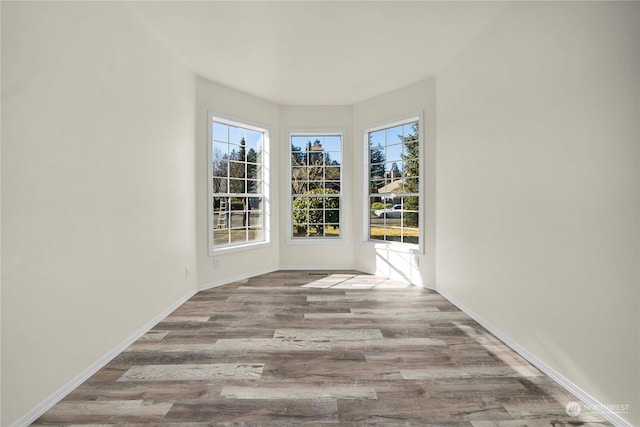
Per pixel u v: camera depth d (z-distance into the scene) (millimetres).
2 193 1607
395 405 1863
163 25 2932
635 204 1594
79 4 2092
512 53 2533
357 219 5348
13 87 1653
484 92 2951
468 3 2627
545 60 2180
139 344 2660
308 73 4051
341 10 2744
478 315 3104
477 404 1868
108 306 2383
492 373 2203
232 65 3797
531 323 2334
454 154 3576
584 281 1881
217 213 4547
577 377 1932
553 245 2117
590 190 1840
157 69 3137
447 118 3740
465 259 3355
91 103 2211
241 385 2066
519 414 1783
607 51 1731
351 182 5402
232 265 4676
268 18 2850
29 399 1733
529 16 2336
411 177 4605
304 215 5547
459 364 2324
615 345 1696
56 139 1915
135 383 2088
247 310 3480
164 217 3270
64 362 1967
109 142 2404
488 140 2887
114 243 2461
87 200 2172
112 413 1792
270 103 5188
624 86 1640
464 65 3336
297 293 4102
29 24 1736
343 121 5355
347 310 3475
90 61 2197
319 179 5512
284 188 5422
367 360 2387
